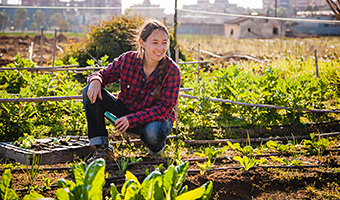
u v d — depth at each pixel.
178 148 4.17
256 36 43.50
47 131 4.66
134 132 3.66
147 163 3.54
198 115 5.23
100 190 2.11
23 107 4.62
